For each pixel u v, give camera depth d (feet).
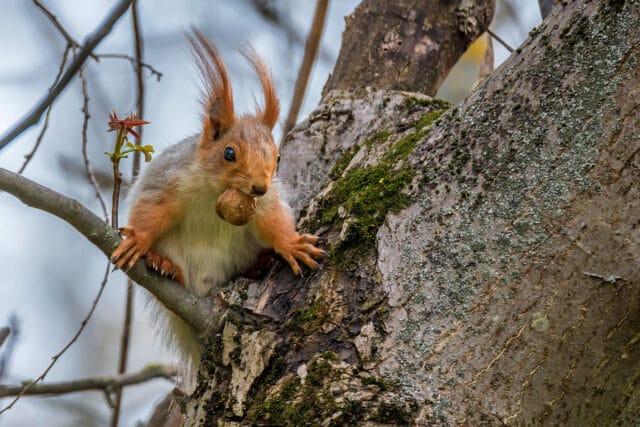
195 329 24.16
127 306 37.04
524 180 20.86
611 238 19.97
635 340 20.18
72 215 22.75
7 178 21.50
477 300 20.52
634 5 20.49
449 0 35.70
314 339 21.49
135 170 35.99
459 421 19.81
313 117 31.09
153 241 28.17
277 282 23.59
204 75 29.89
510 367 20.12
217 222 29.19
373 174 24.38
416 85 34.40
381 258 21.88
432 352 20.39
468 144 22.18
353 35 35.47
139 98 35.50
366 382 20.31
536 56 21.91
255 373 21.56
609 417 20.93
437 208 21.80
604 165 20.11
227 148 27.89
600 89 20.48
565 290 20.12
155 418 35.29
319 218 25.40
